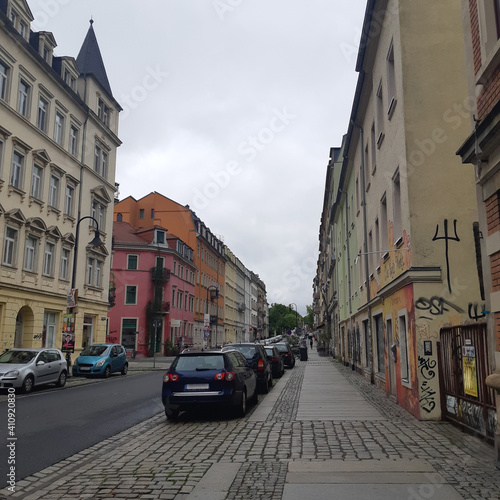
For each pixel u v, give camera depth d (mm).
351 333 26938
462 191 10750
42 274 25188
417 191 10789
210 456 6922
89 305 30859
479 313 10195
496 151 6359
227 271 84438
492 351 6641
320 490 5195
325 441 7785
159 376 23578
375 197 15930
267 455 6891
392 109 12258
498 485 5289
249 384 11883
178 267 54750
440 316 10203
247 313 105938
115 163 35344
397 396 12320
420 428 8852
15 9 23594
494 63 6297
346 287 29703
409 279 10586
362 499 4883
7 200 22281
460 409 8797
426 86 11133
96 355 22938
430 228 10633
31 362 16281
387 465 6180
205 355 10969
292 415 10734
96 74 33344
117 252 49969
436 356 10055
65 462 6770
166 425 9883
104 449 7617
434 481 5461
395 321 12508
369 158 17422
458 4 11367
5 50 22125
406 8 11430
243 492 5191
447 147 10922
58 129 27516
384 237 14398
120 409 12227
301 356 38312
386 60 13117
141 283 50094
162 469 6230
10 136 22531
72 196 28969
